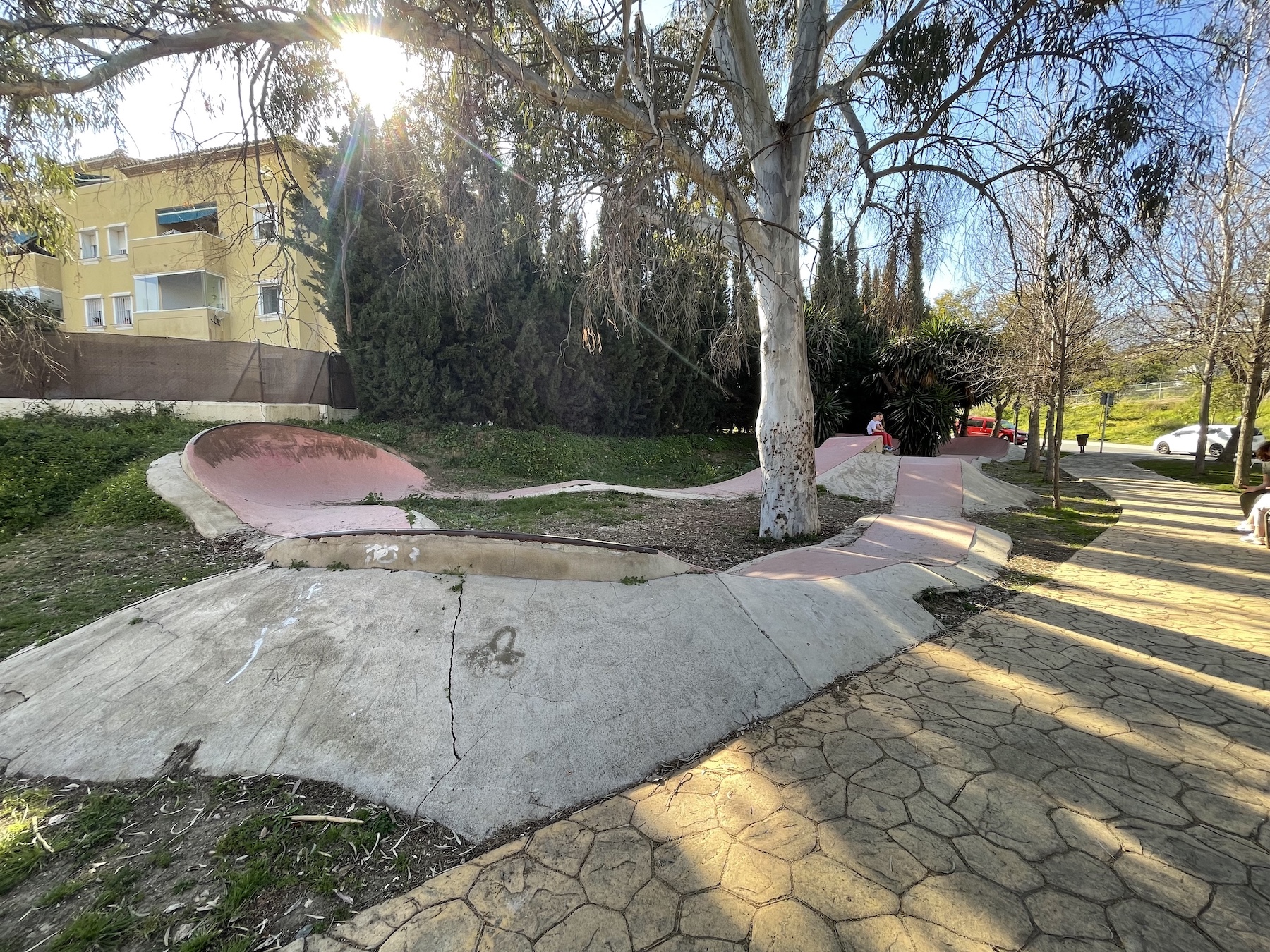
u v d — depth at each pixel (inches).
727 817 90.7
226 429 350.3
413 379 532.4
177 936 70.8
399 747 105.3
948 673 141.5
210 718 114.7
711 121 288.0
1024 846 82.3
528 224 264.4
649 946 67.9
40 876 81.4
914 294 332.5
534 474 502.3
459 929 70.9
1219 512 392.5
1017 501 437.4
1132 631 169.8
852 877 77.1
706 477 562.9
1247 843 82.7
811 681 135.2
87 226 778.8
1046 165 247.3
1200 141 217.2
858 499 423.8
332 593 147.7
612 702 118.0
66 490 292.2
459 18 176.2
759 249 260.2
